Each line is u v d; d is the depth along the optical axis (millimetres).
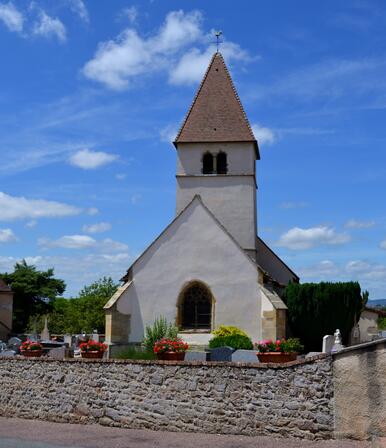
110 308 30562
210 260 31562
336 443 12539
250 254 36531
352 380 12836
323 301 31219
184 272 31672
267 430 13711
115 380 16188
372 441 12102
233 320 30797
